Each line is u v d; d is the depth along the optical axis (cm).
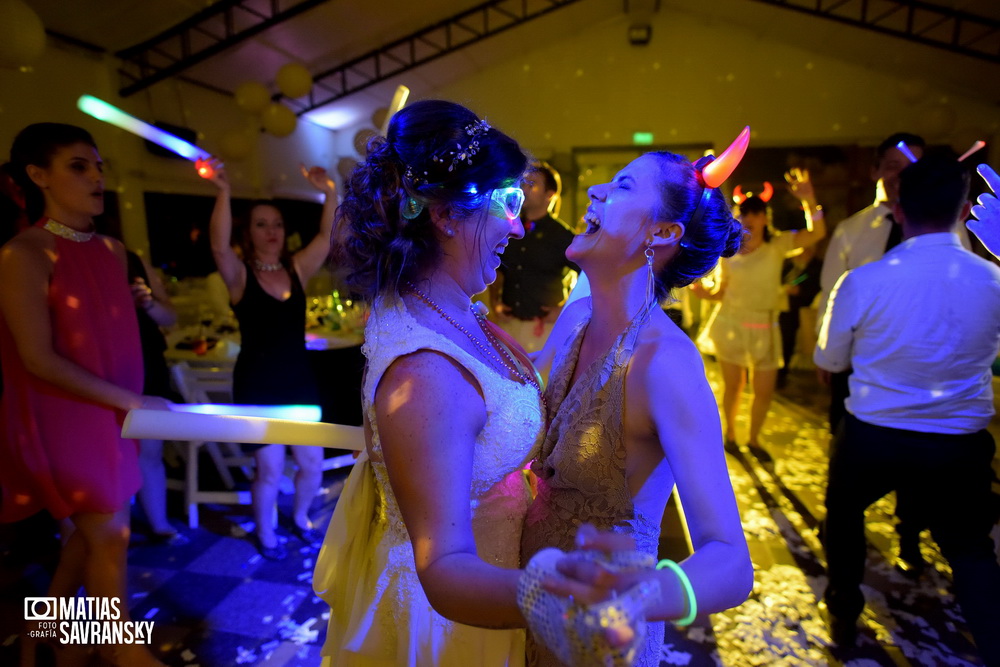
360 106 901
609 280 99
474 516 91
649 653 96
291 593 227
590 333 106
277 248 247
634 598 55
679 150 887
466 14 723
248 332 244
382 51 745
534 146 912
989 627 149
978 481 158
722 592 66
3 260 149
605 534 58
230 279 239
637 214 95
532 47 886
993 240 126
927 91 654
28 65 323
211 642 198
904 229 169
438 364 77
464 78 914
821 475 337
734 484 326
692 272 101
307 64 714
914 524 183
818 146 844
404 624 92
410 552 92
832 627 196
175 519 291
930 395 157
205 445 313
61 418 154
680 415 81
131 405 154
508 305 310
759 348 351
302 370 253
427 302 88
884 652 192
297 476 267
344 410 346
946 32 647
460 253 90
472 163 83
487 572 65
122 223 549
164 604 219
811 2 692
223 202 229
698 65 863
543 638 56
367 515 99
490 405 82
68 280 157
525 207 300
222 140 577
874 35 703
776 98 848
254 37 599
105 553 165
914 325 157
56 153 155
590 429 92
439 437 73
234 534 274
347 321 397
